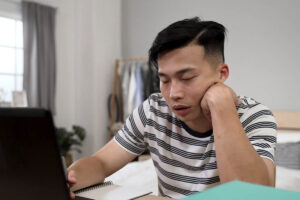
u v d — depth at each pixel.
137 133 1.02
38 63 3.45
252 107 0.88
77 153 3.94
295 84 2.80
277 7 2.88
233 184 0.41
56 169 0.50
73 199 0.71
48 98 3.55
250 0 3.04
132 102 3.66
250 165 0.67
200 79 0.76
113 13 4.08
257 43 3.01
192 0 3.47
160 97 1.00
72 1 3.90
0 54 3.35
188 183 0.91
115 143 1.03
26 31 3.34
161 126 0.96
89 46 3.88
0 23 3.34
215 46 0.79
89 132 3.87
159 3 3.79
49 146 0.48
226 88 0.78
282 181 1.86
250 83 3.06
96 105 3.85
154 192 1.68
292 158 2.26
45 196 0.52
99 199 0.71
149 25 3.90
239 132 0.71
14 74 3.48
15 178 0.53
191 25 0.76
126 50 4.15
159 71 0.78
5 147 0.51
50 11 3.56
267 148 0.77
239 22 3.12
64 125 3.89
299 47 2.77
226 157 0.69
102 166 0.94
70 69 3.94
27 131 0.49
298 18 2.76
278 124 2.83
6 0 3.31
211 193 0.37
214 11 3.30
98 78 3.88
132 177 1.99
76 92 3.95
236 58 3.15
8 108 0.49
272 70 2.93
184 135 0.91
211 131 0.86
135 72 3.74
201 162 0.88
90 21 3.86
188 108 0.79
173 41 0.73
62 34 3.82
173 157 0.94
